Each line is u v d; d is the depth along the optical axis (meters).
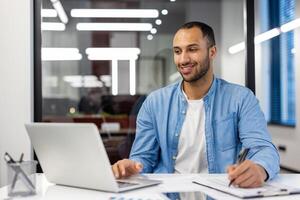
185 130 1.78
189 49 1.71
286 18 4.70
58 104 4.51
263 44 5.17
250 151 1.52
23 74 2.55
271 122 5.24
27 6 2.54
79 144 1.14
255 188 1.19
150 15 4.58
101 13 4.37
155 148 1.82
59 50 4.51
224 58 4.85
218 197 1.11
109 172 1.14
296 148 4.43
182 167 1.76
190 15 4.85
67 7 4.15
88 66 5.39
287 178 1.41
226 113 1.76
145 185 1.26
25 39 2.54
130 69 5.28
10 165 1.18
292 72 4.65
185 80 1.77
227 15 4.88
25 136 2.53
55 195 1.18
